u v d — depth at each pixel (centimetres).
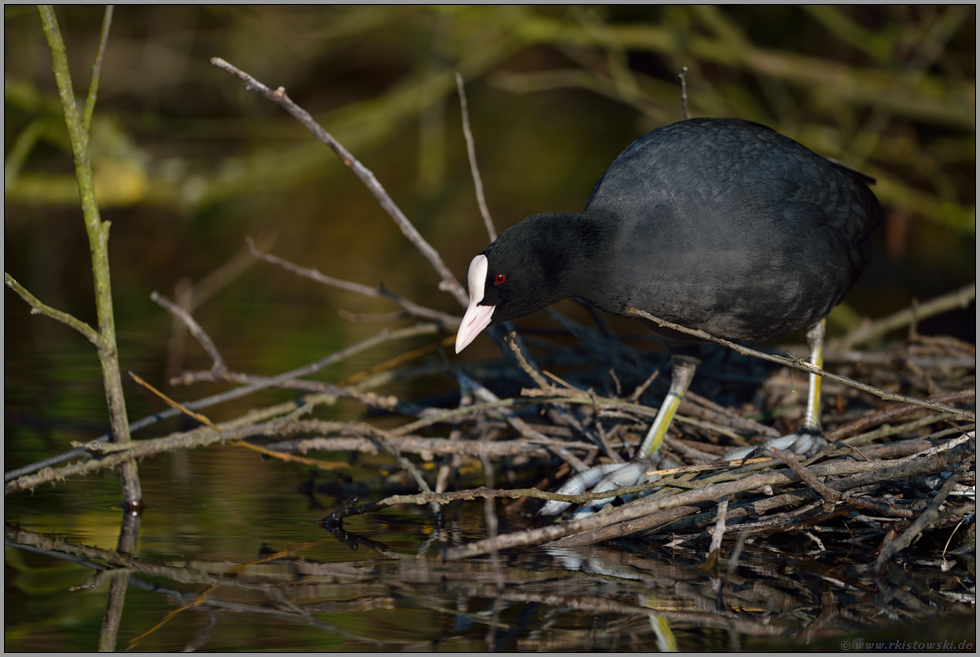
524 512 874
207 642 574
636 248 809
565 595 652
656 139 865
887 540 712
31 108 1542
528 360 1023
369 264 1895
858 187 911
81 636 579
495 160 2878
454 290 982
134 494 840
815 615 622
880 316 1551
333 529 797
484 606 631
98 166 1630
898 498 784
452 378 1102
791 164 847
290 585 663
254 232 2195
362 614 615
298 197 2539
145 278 1819
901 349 1137
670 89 1959
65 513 821
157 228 2209
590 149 3008
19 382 1216
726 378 1053
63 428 1051
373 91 2811
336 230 2197
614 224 819
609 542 784
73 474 845
